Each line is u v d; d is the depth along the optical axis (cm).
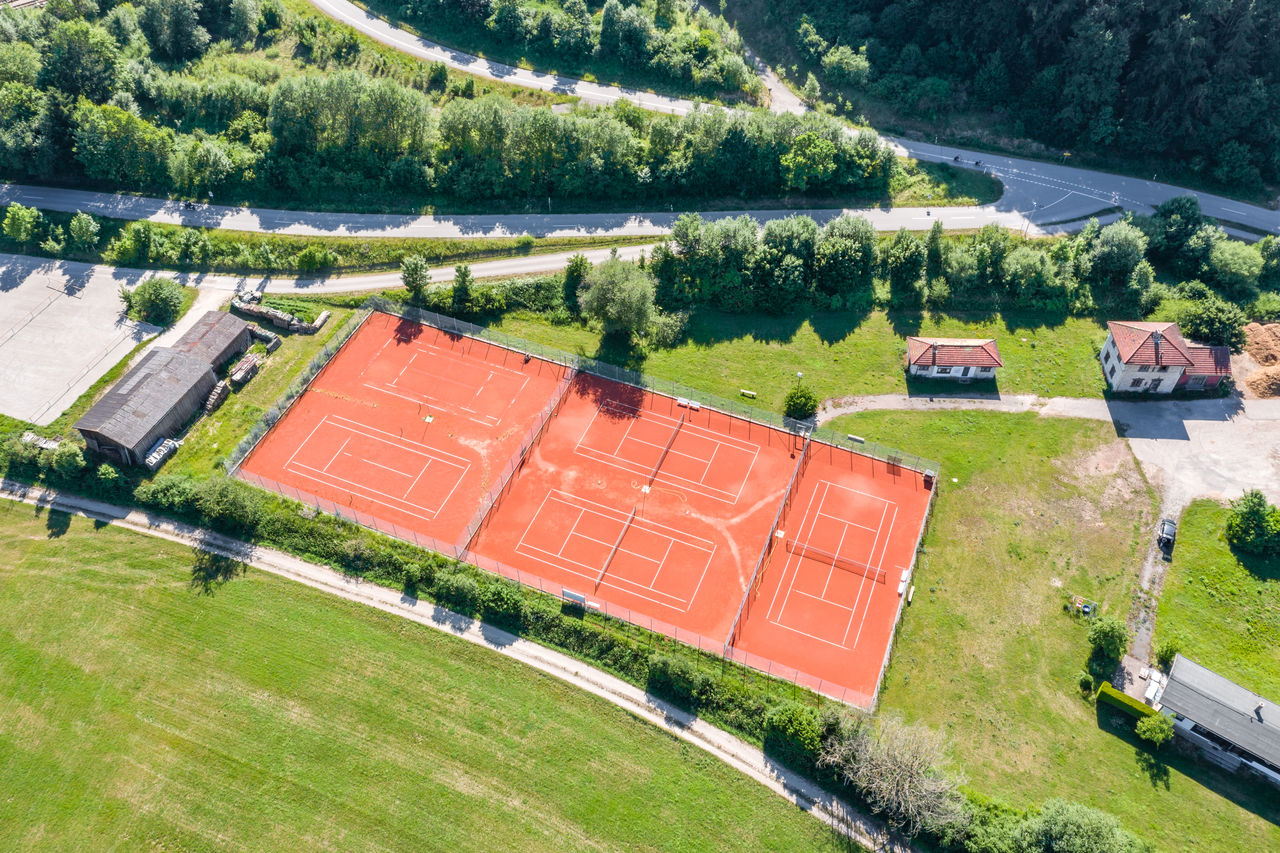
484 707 8056
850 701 8031
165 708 8056
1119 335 10462
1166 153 13738
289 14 15312
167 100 13338
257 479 9562
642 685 8212
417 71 14500
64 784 7656
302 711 8031
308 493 9494
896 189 13212
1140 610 8600
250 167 12550
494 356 10912
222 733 7912
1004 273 11581
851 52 14775
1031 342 11119
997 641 8431
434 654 8388
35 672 8275
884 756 7181
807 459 9881
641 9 15675
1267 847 7181
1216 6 12612
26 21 13688
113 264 11688
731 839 7344
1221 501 9412
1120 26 13225
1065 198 13188
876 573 8944
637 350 10944
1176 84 13238
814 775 7625
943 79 14538
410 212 12469
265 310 11025
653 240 12256
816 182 12950
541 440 10056
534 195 12744
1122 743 7769
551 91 14512
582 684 8200
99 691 8156
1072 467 9781
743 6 16275
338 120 12669
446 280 11650
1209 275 11806
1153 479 9644
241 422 10056
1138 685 8100
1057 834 6862
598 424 10225
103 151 12100
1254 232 12738
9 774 7706
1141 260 11519
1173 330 10425
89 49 12719
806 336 11169
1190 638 8394
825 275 11469
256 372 10569
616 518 9388
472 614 8644
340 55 14775
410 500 9494
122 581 8844
